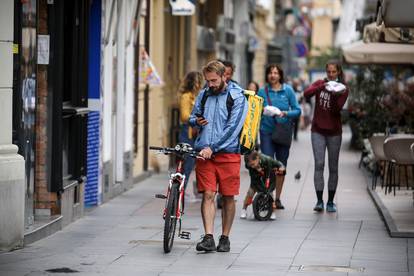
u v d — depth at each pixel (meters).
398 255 23.58
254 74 114.44
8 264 21.64
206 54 73.00
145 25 45.78
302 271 21.33
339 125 32.06
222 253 23.55
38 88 26.78
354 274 21.11
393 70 60.38
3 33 22.80
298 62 128.75
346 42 68.44
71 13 29.44
